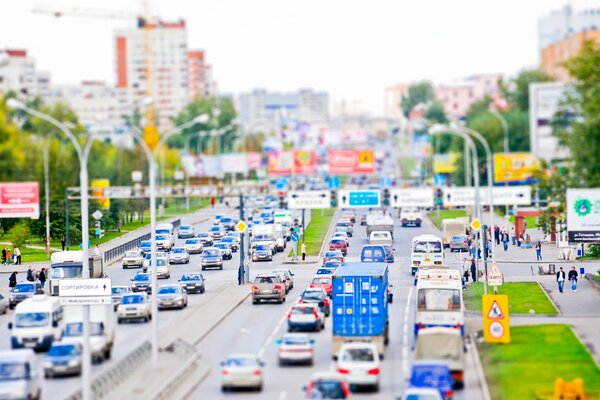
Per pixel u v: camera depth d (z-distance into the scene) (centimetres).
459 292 14438
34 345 14800
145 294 17775
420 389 10219
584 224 19975
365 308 13812
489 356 13812
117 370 12325
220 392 11906
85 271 13700
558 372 12569
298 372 13025
